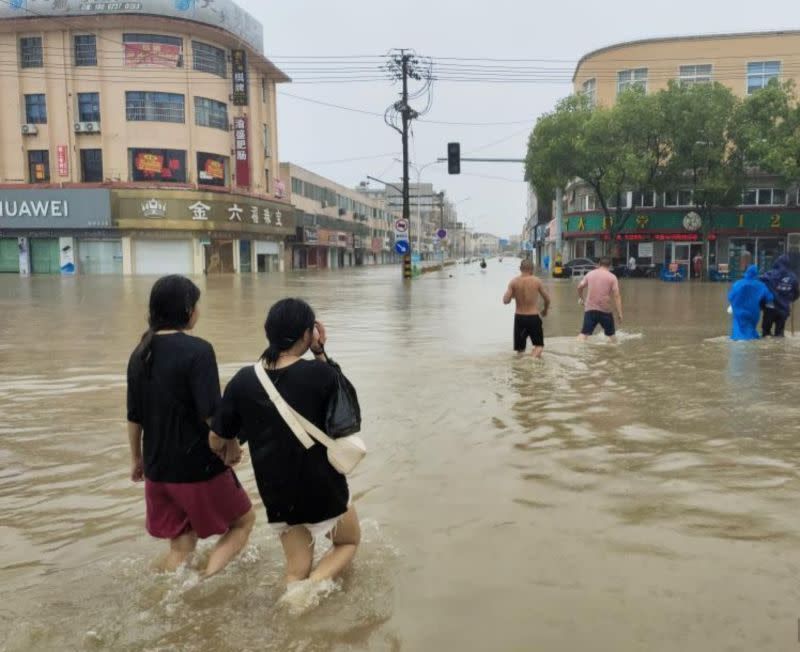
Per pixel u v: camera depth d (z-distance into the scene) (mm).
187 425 3223
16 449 5367
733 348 10562
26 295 22719
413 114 35188
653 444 5289
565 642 2682
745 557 3375
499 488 4371
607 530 3709
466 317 15711
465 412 6375
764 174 40781
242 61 45250
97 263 43062
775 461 4852
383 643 2705
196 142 43375
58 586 3201
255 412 3051
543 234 64438
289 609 2945
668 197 41906
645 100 35094
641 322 14828
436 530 3740
